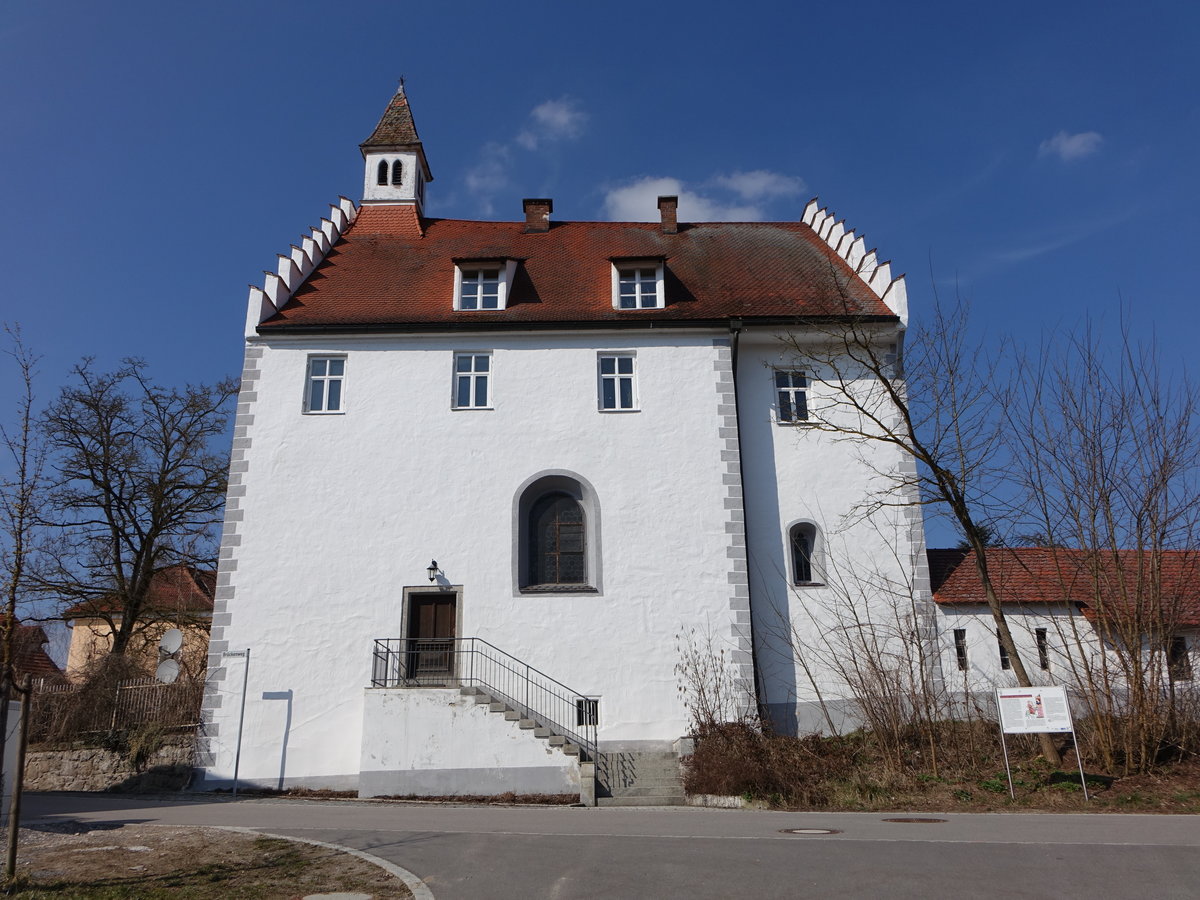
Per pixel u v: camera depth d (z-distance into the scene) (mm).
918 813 13883
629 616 19938
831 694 19984
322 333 21750
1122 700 16938
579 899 7887
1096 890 8016
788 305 23188
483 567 20234
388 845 10461
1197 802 14305
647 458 21109
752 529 21125
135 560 27953
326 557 20281
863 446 21844
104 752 19703
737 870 8906
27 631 25219
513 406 21469
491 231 28250
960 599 20500
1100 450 17469
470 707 17703
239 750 18969
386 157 29219
